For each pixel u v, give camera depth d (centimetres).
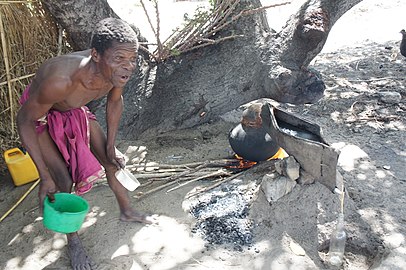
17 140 436
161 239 327
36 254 325
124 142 448
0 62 414
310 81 442
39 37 430
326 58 659
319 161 322
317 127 349
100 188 388
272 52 445
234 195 361
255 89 462
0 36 402
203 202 358
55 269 311
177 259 310
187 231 334
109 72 252
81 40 423
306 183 343
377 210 351
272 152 384
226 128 480
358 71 598
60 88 259
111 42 243
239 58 458
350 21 845
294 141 328
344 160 414
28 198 385
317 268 303
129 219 344
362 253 325
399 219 343
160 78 464
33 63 431
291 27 441
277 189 336
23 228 350
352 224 338
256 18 458
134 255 315
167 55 459
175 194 371
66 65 260
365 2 923
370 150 430
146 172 398
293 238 325
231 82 461
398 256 310
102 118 443
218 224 337
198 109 469
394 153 426
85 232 338
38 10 423
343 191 346
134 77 454
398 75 579
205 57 466
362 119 486
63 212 282
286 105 522
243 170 395
